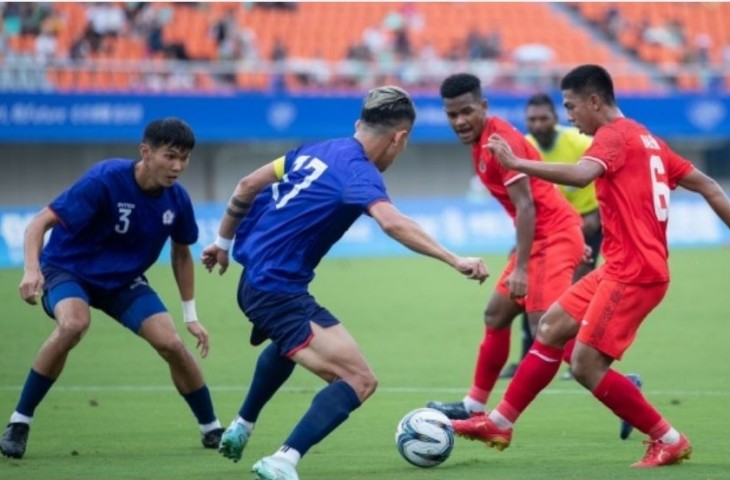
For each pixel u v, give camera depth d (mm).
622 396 22062
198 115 81500
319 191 19578
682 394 32844
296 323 19500
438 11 103875
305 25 99250
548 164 21125
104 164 23547
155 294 24203
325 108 83625
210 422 24734
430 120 86188
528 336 36406
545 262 27500
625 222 21734
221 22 93438
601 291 22031
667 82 99625
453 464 22516
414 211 83312
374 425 28156
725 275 67500
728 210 22812
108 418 29141
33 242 22688
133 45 89562
